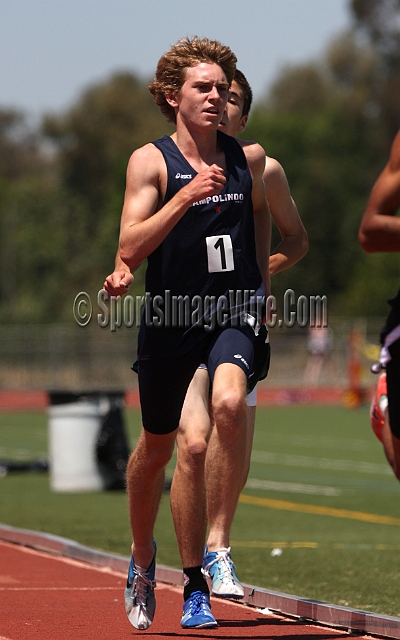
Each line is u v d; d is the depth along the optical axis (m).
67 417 31.19
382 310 119.44
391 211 10.98
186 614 11.91
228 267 11.49
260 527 24.11
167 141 11.63
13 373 103.88
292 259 13.39
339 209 134.75
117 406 31.56
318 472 39.12
